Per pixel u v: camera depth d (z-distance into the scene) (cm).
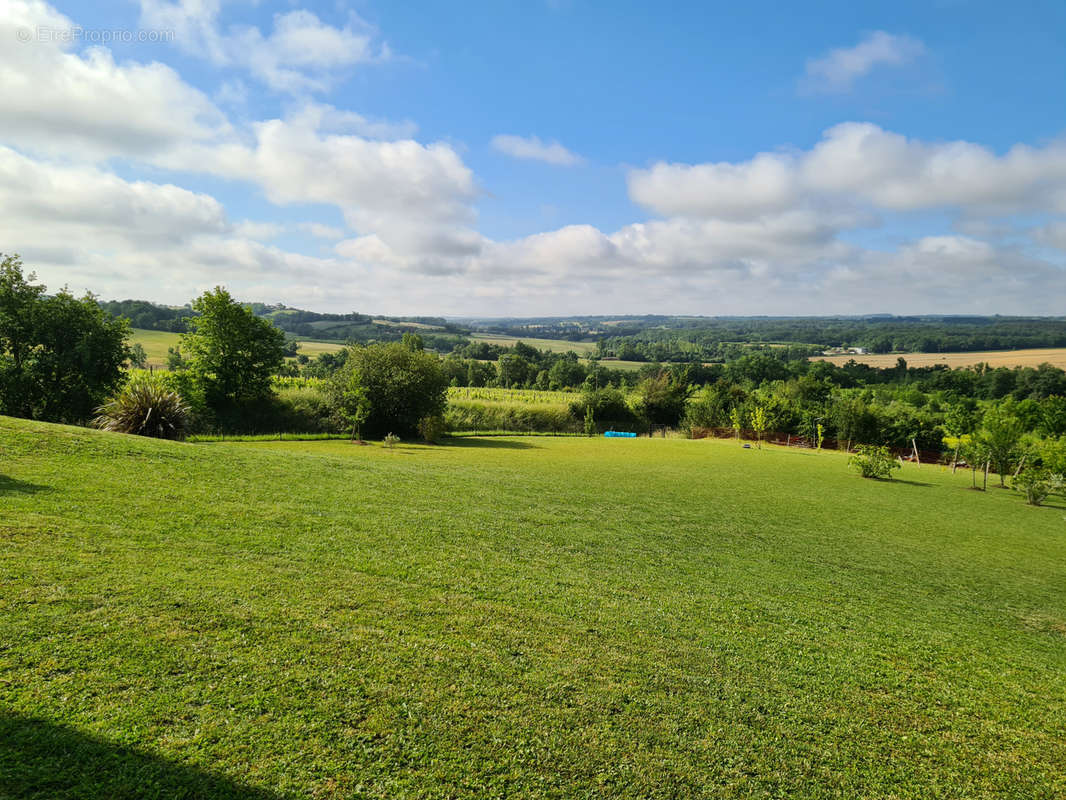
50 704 340
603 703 454
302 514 914
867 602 875
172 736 335
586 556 931
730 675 543
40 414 2628
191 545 673
